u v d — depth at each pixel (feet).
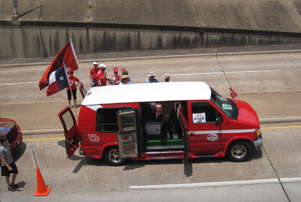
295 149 24.49
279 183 20.27
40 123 33.76
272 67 47.88
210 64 52.29
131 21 67.26
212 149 23.04
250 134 22.29
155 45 67.82
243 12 71.82
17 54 67.97
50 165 25.03
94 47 67.82
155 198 19.72
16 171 21.42
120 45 67.72
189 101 22.24
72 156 26.40
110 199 19.94
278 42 66.18
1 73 55.77
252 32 65.41
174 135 23.38
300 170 21.56
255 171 21.86
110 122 22.72
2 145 20.33
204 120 22.27
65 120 23.41
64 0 74.79
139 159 23.45
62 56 29.68
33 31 66.64
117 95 23.26
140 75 48.98
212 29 65.92
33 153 20.34
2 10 70.38
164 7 73.10
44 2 73.87
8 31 66.74
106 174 23.03
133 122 21.43
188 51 64.69
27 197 20.79
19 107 39.29
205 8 73.15
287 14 71.51
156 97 22.50
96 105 22.58
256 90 39.22
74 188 21.50
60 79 27.43
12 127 26.53
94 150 23.54
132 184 21.48
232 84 42.04
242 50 62.23
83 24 65.92
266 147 25.20
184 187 20.66
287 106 33.30
